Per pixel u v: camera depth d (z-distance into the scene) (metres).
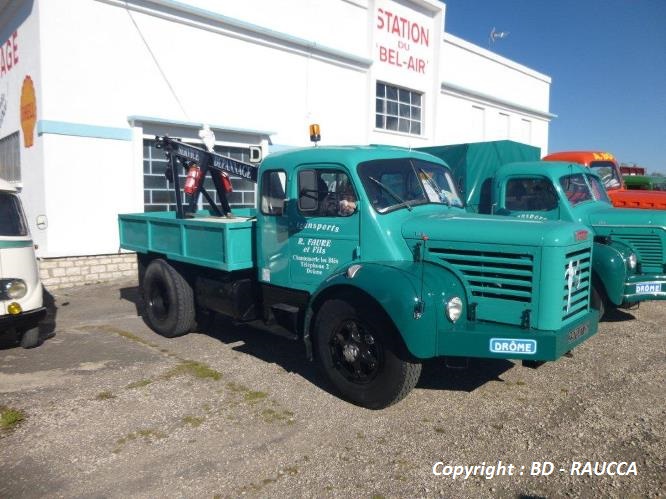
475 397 4.70
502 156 9.17
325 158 4.84
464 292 4.26
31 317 5.89
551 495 3.28
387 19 14.55
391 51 14.77
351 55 13.46
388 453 3.76
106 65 9.60
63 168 9.29
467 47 17.81
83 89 9.40
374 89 14.28
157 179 10.55
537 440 3.93
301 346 6.20
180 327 6.40
